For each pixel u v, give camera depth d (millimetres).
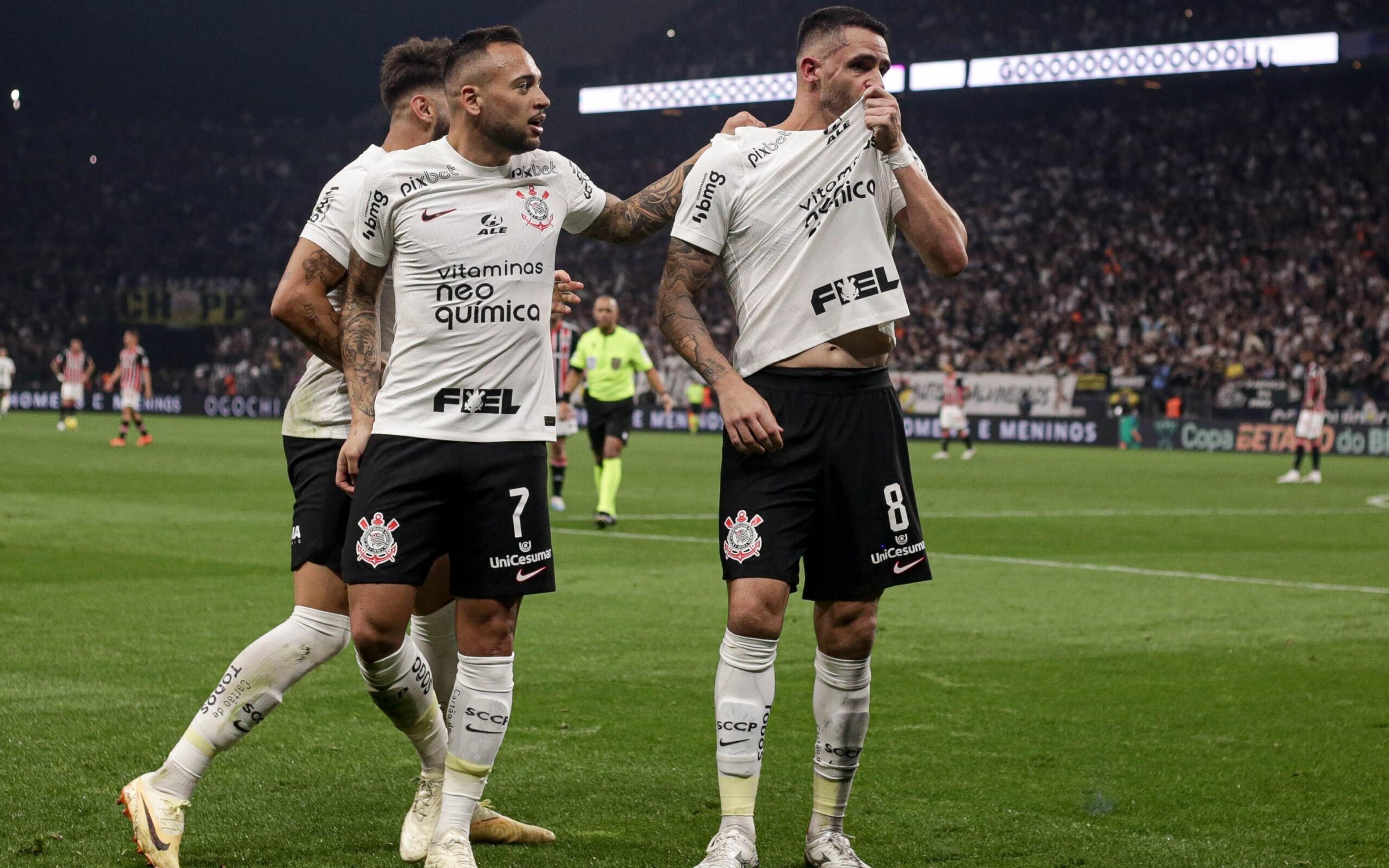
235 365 49562
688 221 4188
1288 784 4836
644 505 16375
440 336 3992
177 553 10742
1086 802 4598
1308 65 40469
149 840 3838
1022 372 39781
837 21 4094
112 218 53844
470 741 3971
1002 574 10453
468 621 4055
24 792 4512
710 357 4117
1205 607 8898
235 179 55281
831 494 4066
